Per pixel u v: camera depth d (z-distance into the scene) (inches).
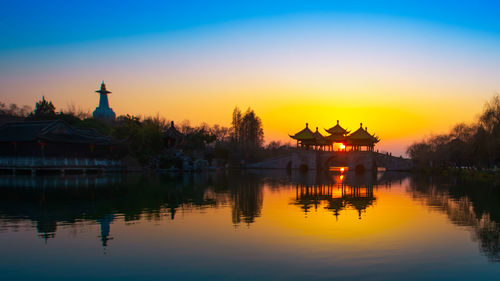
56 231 837.2
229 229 865.5
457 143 3560.5
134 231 840.3
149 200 1373.0
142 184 2111.2
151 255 661.3
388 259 645.3
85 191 1660.9
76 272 577.3
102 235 801.6
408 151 4953.3
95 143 3324.3
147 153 3959.2
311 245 729.0
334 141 4899.1
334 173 4141.2
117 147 3705.7
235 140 6476.4
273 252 680.4
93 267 599.2
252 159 6127.0
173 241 754.8
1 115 4047.7
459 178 3009.4
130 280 545.3
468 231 860.6
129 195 1531.7
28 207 1178.0
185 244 732.0
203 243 740.7
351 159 4655.5
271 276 560.1
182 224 920.3
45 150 2898.6
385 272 581.9
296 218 1014.4
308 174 3860.7
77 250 690.2
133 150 3981.3
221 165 5561.0
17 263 618.2
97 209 1147.3
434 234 828.6
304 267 601.3
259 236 798.5
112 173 3339.1
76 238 775.1
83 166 3243.1
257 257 650.8
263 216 1042.7
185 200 1387.8
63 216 1021.8
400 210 1168.8
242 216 1038.4
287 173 4101.9
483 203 1342.3
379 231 853.2
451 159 3659.0
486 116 2647.6
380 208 1211.9
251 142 6486.2
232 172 4330.7
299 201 1387.8
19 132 3034.0
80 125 4131.4
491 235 821.9
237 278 551.8
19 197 1421.0
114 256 655.1
